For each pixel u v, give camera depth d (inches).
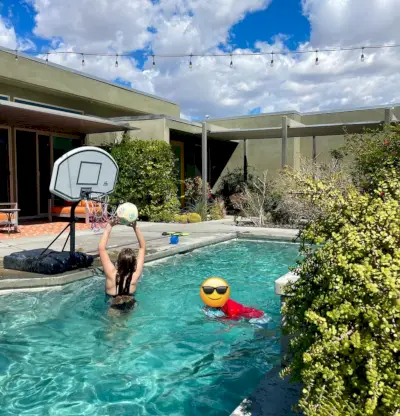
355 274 70.3
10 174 472.1
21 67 455.8
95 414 108.7
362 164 181.8
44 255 237.1
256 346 154.1
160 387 123.3
